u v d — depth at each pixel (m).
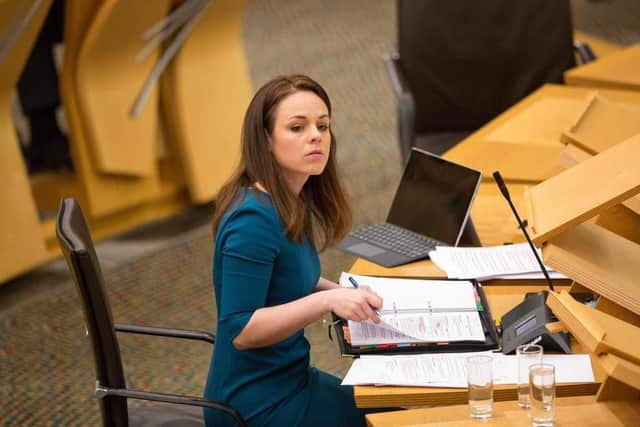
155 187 16.48
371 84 23.25
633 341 5.94
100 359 7.15
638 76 13.50
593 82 13.58
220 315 7.32
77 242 6.98
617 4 28.83
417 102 14.48
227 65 16.75
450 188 9.20
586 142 9.17
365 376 6.91
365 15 29.05
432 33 14.27
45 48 16.11
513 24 14.32
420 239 9.23
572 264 6.52
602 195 6.61
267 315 7.09
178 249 15.86
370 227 9.57
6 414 11.51
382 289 7.89
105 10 14.51
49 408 11.60
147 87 15.48
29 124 16.78
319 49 26.02
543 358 7.03
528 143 11.33
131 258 15.61
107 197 15.84
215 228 7.50
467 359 6.38
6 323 13.77
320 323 13.18
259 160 7.36
